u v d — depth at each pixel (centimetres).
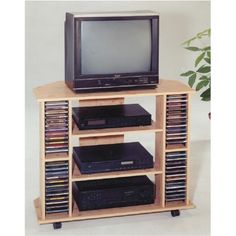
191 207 365
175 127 361
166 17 583
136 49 351
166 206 364
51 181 348
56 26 561
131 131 350
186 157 364
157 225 354
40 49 561
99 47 346
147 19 349
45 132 342
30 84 565
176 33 587
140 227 351
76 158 365
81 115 355
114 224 355
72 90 351
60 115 342
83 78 345
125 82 352
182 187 368
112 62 350
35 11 554
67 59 358
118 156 360
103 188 359
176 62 591
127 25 347
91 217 351
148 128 356
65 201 352
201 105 586
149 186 365
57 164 347
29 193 394
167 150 358
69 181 348
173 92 351
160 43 585
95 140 381
